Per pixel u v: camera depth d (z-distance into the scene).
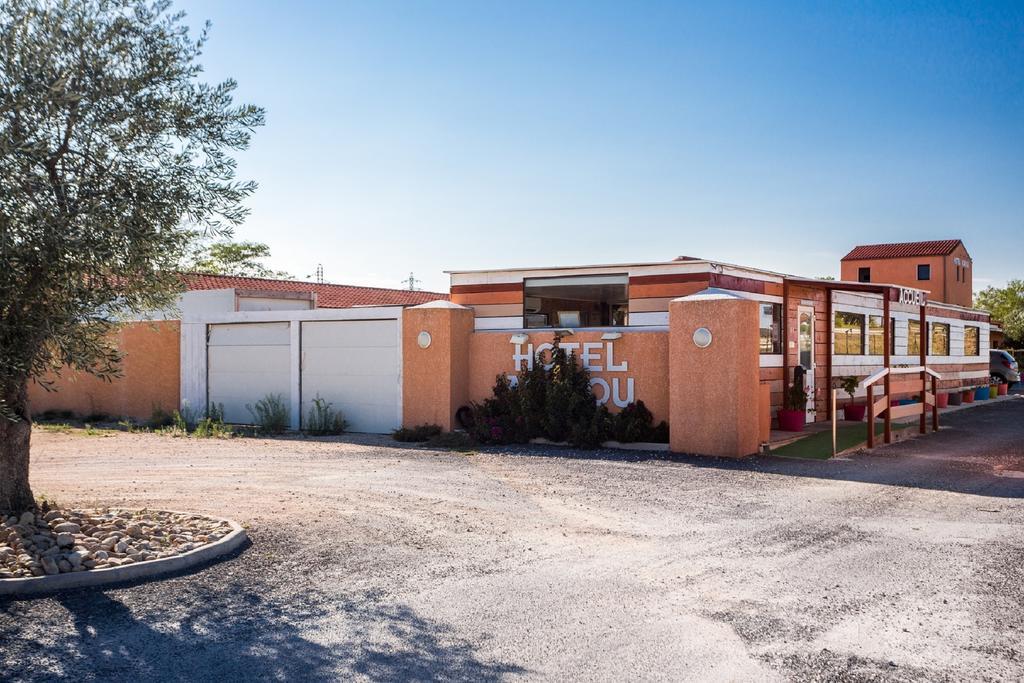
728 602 5.73
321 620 5.36
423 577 6.27
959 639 5.04
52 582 5.91
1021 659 4.73
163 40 7.39
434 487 9.95
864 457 12.29
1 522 7.07
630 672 4.57
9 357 6.59
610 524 8.03
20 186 6.38
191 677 4.50
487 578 6.26
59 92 6.50
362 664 4.68
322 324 17.08
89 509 8.19
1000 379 30.47
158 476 10.77
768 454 12.51
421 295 31.45
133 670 4.59
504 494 9.52
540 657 4.78
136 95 7.12
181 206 7.15
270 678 4.50
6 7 6.75
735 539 7.45
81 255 6.55
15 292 6.48
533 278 15.89
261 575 6.29
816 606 5.64
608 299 15.25
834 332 18.38
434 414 15.14
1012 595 5.84
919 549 7.07
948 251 36.53
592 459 12.18
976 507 8.77
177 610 5.53
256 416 17.94
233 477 10.68
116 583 6.07
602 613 5.50
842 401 18.48
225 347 18.41
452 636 5.09
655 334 13.73
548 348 14.63
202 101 7.50
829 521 8.14
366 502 8.99
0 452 7.32
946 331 25.47
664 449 12.98
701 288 14.26
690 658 4.76
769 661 4.71
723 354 12.27
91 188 6.73
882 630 5.19
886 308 13.95
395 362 16.17
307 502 8.95
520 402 14.06
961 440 14.34
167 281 7.54
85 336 7.16
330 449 13.62
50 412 20.33
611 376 14.05
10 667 4.63
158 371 19.30
